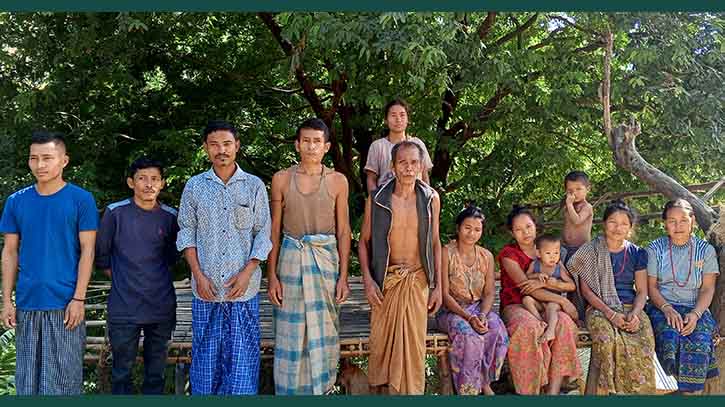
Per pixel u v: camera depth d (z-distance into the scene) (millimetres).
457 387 3953
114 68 6719
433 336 4043
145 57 7375
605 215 4258
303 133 3834
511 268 4285
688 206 4215
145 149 7203
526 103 6770
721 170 7281
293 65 5801
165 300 3746
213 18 7527
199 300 3695
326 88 7500
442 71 5945
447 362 4090
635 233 7359
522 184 7742
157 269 3727
